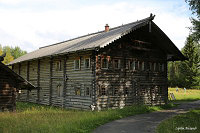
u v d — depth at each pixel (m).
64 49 19.95
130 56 19.66
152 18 18.92
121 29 19.36
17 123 10.35
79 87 18.19
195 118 13.84
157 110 18.20
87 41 19.33
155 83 21.94
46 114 13.73
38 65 24.62
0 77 13.74
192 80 47.88
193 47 47.62
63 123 10.55
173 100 28.61
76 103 18.28
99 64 17.03
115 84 18.11
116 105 17.97
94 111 15.60
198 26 18.25
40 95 23.83
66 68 19.91
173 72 63.16
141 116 14.69
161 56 23.03
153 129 10.60
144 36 21.00
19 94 28.61
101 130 10.20
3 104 13.80
